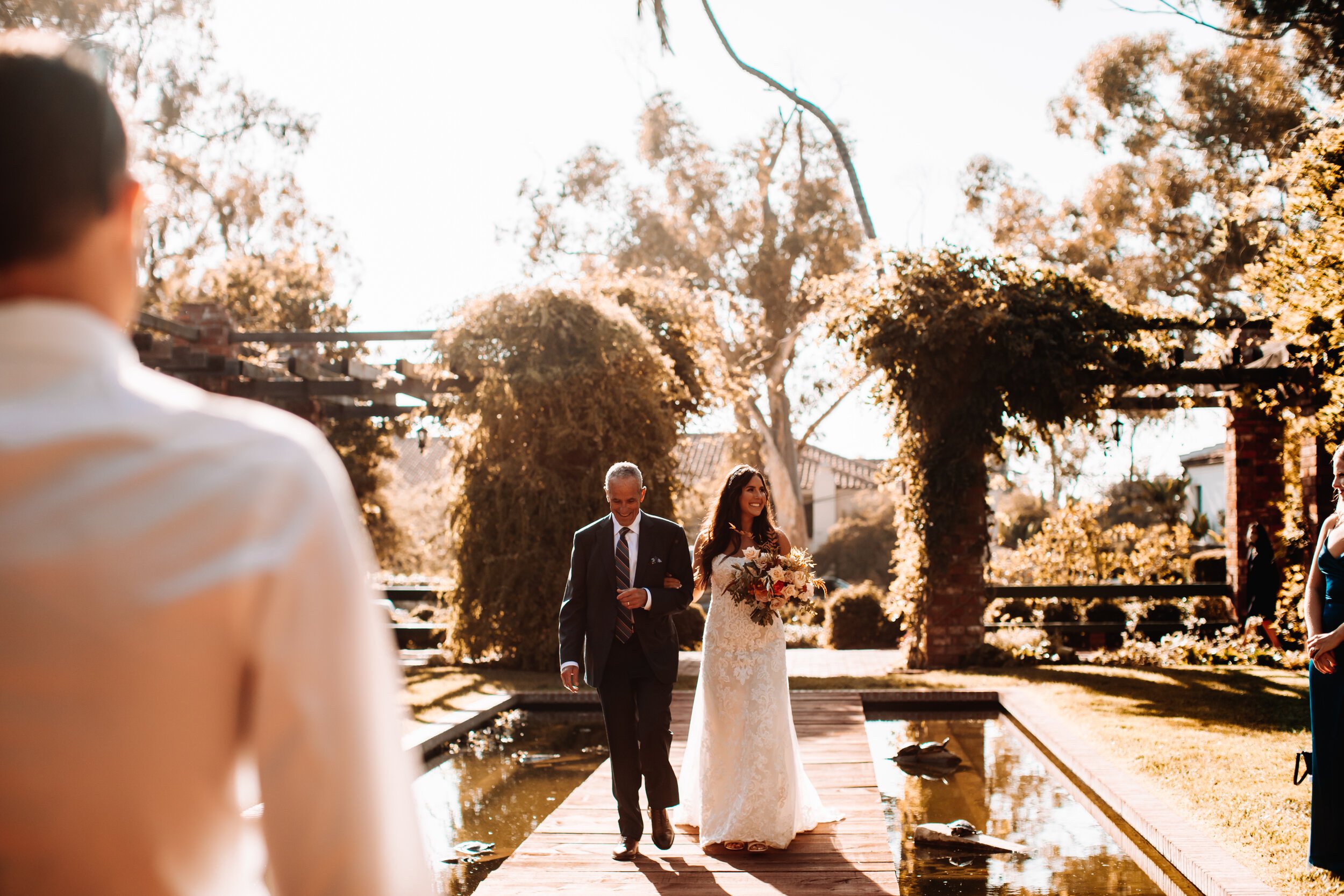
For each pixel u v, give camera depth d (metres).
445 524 12.81
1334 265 8.41
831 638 15.16
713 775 4.94
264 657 0.71
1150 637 13.46
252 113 21.92
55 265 0.77
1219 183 19.98
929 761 7.11
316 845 0.72
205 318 12.72
